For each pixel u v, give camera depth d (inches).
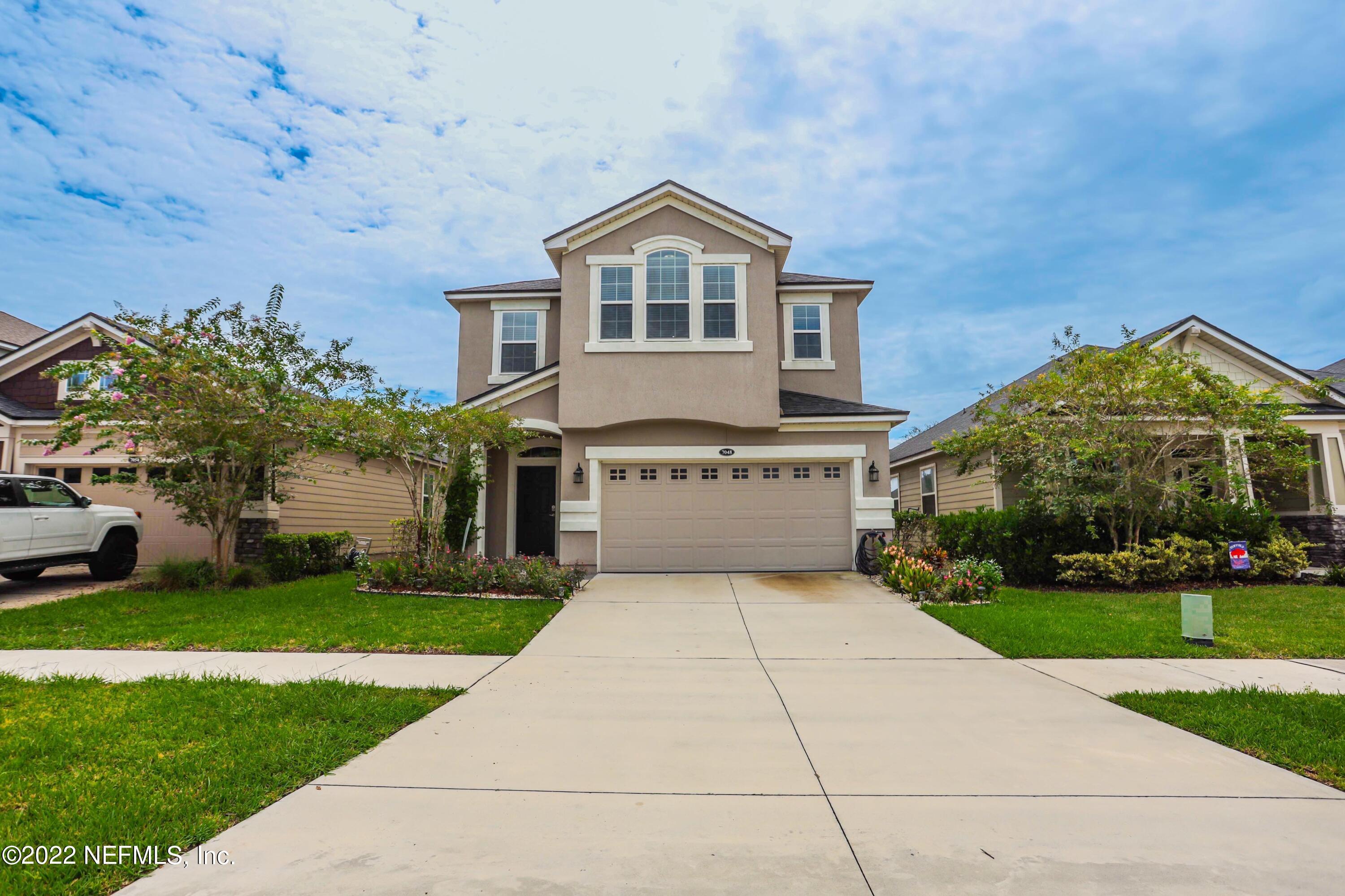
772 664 270.1
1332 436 588.1
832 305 610.2
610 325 520.1
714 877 114.0
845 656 282.7
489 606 382.0
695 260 522.9
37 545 436.5
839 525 527.8
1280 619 349.7
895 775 159.0
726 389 511.8
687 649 293.4
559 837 128.2
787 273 644.7
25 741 172.4
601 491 525.7
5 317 768.3
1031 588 461.4
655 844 125.9
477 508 551.2
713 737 185.8
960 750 175.8
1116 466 469.7
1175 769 162.7
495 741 182.1
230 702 207.5
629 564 521.7
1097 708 212.4
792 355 603.5
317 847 123.5
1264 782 155.0
